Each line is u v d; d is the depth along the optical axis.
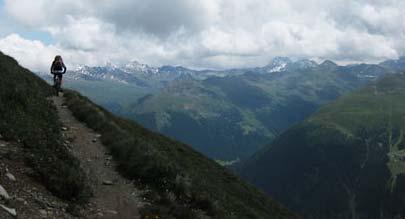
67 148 20.25
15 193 12.58
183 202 18.61
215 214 19.17
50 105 27.89
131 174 19.36
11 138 16.45
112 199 16.14
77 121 28.06
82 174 16.91
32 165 15.02
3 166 13.91
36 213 11.98
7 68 28.03
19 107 20.42
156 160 20.36
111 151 22.25
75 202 14.35
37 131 18.58
